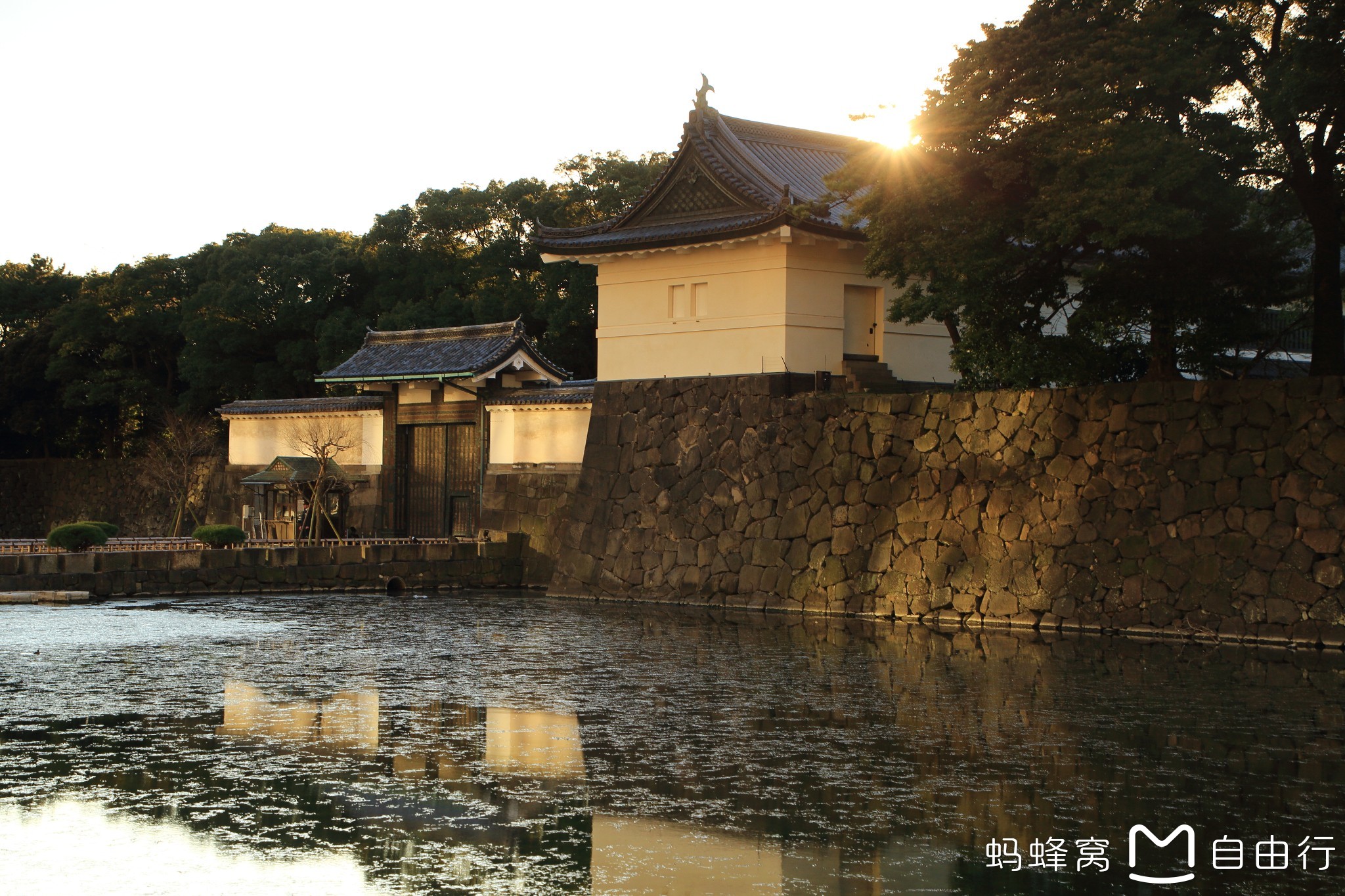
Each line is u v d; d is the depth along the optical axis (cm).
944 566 2584
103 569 2966
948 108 2188
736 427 2964
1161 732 1366
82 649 2012
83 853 926
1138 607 2312
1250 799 1088
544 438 3566
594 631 2350
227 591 3139
